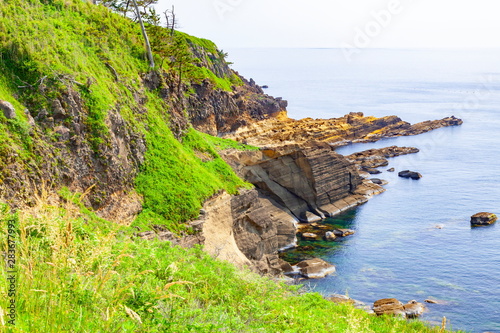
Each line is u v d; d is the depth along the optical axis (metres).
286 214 82.88
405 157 127.38
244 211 55.59
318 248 71.94
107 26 49.91
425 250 69.44
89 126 36.19
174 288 13.63
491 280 59.03
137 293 10.09
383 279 59.72
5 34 35.53
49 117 33.56
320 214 87.44
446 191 99.31
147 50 52.84
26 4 41.47
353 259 66.81
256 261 55.97
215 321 12.01
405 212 88.00
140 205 38.78
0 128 29.31
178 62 59.62
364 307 51.44
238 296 16.92
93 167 35.53
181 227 40.09
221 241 46.16
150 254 16.08
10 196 27.23
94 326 8.15
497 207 88.81
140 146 42.12
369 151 128.12
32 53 36.00
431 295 55.22
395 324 23.64
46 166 30.98
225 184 53.50
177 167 45.06
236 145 82.25
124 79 45.62
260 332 12.95
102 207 35.22
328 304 22.23
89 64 42.00
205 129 90.06
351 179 96.06
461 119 174.12
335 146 139.12
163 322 9.60
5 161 28.05
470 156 127.00
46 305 7.90
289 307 17.52
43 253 9.52
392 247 71.06
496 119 181.50
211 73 110.19
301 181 87.00
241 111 109.69
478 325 48.09
